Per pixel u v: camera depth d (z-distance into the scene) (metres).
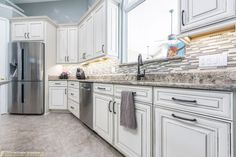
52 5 4.77
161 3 2.22
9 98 3.78
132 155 1.51
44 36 3.94
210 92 0.89
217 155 0.85
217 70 1.35
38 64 3.78
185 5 1.36
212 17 1.14
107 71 3.32
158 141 1.24
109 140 1.95
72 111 3.65
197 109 0.96
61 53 4.44
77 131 2.62
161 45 2.19
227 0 1.06
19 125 2.93
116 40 2.89
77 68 4.34
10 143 2.10
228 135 0.81
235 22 1.03
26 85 3.74
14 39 3.97
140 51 2.65
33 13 4.78
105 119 2.06
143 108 1.39
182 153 1.04
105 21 2.75
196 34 1.35
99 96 2.24
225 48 1.30
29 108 3.75
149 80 2.06
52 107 4.08
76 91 3.38
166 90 1.18
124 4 2.92
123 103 1.60
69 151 1.88
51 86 4.09
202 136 0.92
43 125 2.94
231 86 0.78
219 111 0.85
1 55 3.78
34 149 1.93
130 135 1.55
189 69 1.61
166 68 1.90
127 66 2.68
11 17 4.03
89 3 4.44
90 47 3.41
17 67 3.73
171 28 2.04
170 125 1.14
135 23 2.80
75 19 4.71
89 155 1.78
